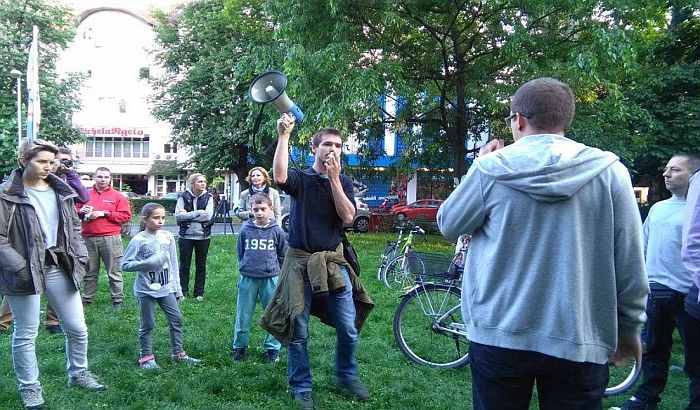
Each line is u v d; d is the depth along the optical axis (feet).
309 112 37.63
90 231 20.48
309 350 16.17
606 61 35.94
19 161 11.63
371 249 46.21
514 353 5.99
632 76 44.32
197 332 17.79
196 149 88.43
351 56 38.52
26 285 11.07
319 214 11.90
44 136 69.26
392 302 23.57
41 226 11.57
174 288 14.78
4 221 10.87
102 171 20.62
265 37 73.77
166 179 153.07
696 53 53.52
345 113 37.04
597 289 5.93
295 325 11.84
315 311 12.73
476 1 40.52
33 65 37.29
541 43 40.06
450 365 15.29
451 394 13.20
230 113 81.66
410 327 16.07
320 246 11.85
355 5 40.04
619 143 40.29
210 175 90.07
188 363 14.58
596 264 5.91
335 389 13.04
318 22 40.06
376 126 49.70
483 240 6.45
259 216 15.05
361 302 12.65
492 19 41.86
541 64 39.52
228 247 42.52
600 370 6.07
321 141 11.97
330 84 37.60
